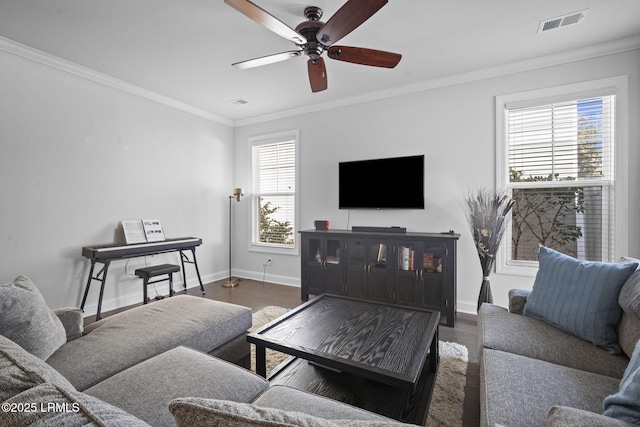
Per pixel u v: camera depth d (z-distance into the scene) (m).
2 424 0.51
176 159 4.11
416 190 3.47
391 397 1.68
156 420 1.01
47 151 2.89
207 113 4.50
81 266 3.14
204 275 4.52
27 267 2.78
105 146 3.34
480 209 2.92
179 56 2.87
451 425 1.56
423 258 3.06
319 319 1.96
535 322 1.77
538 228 3.04
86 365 1.34
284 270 4.53
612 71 2.69
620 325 1.48
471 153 3.26
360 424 0.55
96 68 3.12
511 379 1.21
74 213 3.09
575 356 1.42
